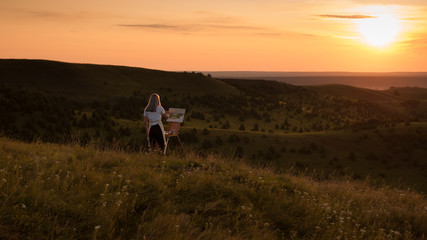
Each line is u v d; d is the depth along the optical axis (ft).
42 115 259.80
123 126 264.93
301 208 20.86
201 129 280.31
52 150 31.12
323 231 18.42
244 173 26.78
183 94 536.42
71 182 19.67
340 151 255.29
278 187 24.32
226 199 20.26
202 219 17.28
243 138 258.37
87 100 459.32
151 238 14.52
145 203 18.15
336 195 27.61
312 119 487.20
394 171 222.07
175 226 14.85
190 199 19.75
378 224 21.11
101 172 22.89
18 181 17.38
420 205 28.22
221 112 455.63
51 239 13.34
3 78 511.40
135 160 27.48
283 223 18.86
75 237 14.02
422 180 205.77
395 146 261.85
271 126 424.87
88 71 568.82
